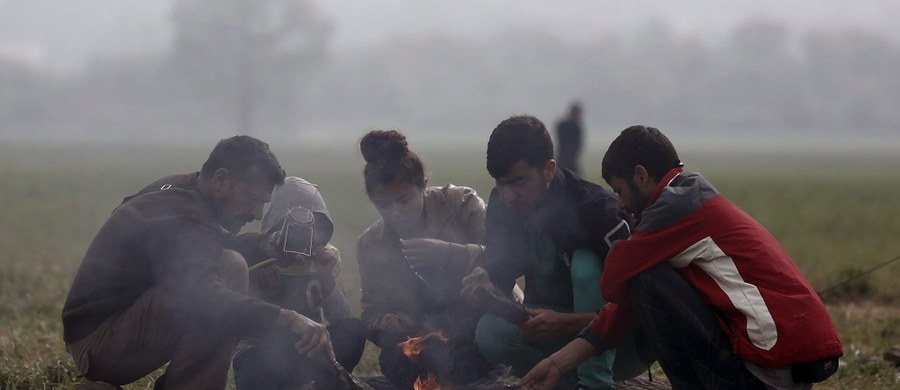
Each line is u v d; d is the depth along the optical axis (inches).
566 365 291.0
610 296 282.7
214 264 286.2
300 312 326.6
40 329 487.2
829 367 268.4
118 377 298.8
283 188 341.4
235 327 284.0
